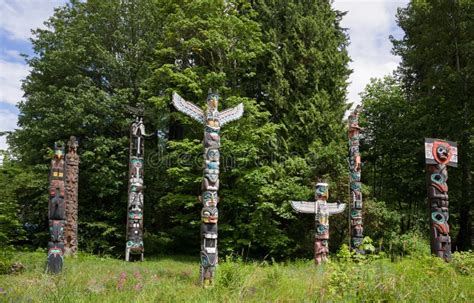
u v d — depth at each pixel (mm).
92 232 22656
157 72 21922
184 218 21688
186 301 6668
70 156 19234
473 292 7496
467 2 22188
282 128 22609
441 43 23172
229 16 21969
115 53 24969
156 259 20594
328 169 21891
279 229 21266
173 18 22844
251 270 9219
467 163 22141
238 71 22953
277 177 21141
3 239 13609
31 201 22828
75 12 25078
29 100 23094
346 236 21703
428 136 23453
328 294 6633
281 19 24047
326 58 23844
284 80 22562
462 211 23234
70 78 22969
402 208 27281
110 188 22641
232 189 21328
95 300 6648
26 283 8523
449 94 23219
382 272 6629
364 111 28250
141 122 19859
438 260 8953
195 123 22047
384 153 27484
